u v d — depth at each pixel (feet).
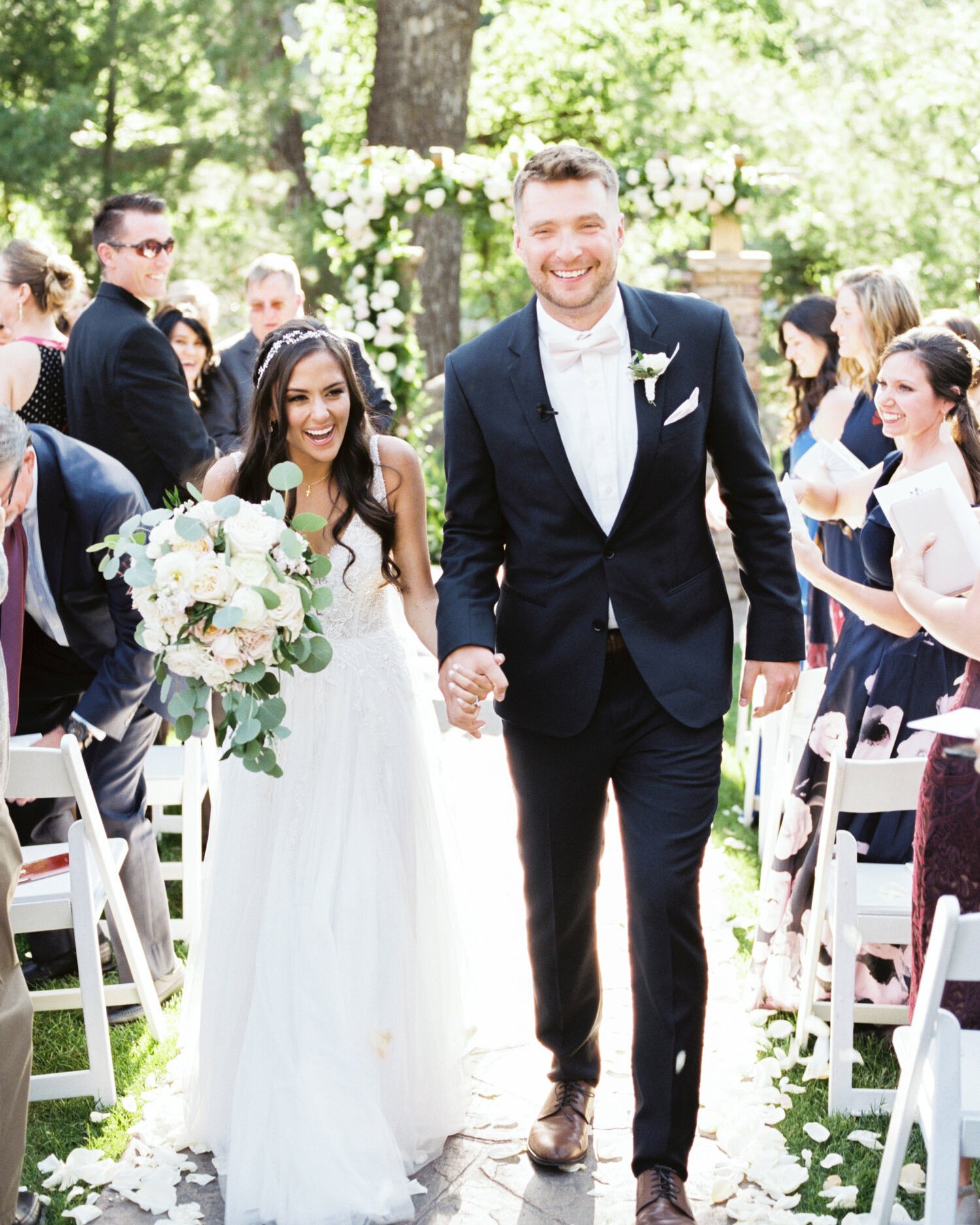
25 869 10.28
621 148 43.73
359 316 26.04
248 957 9.10
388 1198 8.29
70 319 17.07
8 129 30.42
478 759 17.63
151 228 13.47
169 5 32.07
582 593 8.43
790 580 8.66
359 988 8.57
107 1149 9.31
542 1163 8.97
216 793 11.27
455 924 9.72
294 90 36.65
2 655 7.63
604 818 8.93
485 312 51.44
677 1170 8.14
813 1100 9.78
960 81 34.86
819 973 10.77
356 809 8.89
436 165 25.43
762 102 38.50
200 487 14.07
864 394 12.60
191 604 7.72
